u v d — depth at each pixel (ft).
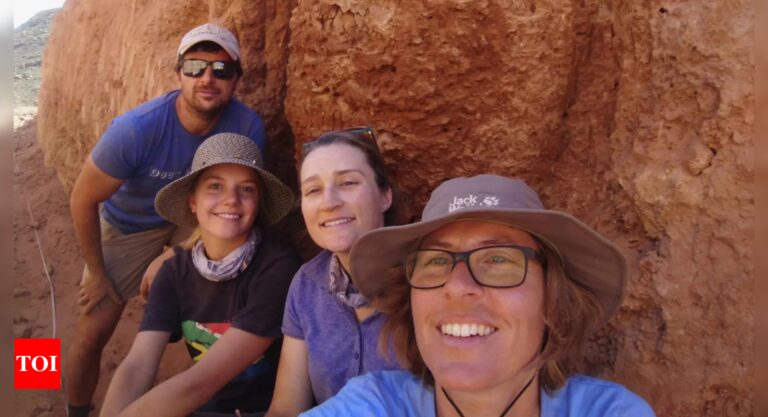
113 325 6.17
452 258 2.44
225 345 3.84
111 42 8.76
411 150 4.09
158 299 4.20
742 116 3.11
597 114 3.83
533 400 2.63
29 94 18.22
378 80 3.95
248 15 5.55
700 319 3.09
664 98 3.40
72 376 6.23
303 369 3.64
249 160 4.08
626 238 3.52
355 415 2.68
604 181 3.72
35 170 12.30
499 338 2.43
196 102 4.91
